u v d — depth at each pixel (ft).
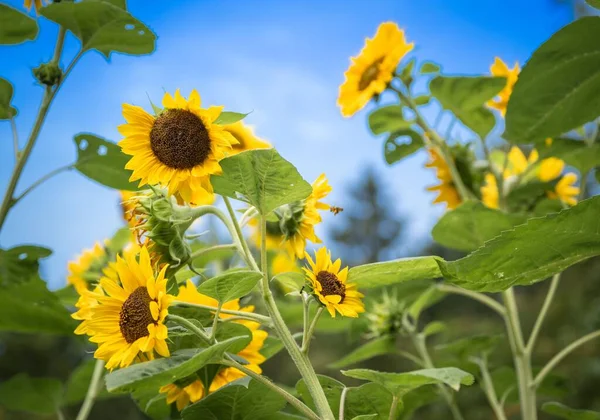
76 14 3.40
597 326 10.69
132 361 2.74
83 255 4.36
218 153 2.68
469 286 2.76
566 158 4.44
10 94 3.66
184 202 2.93
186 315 2.95
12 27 3.49
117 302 2.64
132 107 2.72
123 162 3.89
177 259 2.77
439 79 4.24
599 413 3.80
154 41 3.52
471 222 3.96
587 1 3.11
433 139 4.47
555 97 3.48
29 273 3.69
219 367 2.98
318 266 2.85
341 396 2.77
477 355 4.74
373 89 4.23
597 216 2.56
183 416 2.85
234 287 2.60
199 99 2.71
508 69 4.40
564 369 10.53
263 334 3.05
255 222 4.30
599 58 3.34
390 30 4.28
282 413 2.93
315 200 3.07
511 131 3.57
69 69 3.65
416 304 4.47
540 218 2.56
